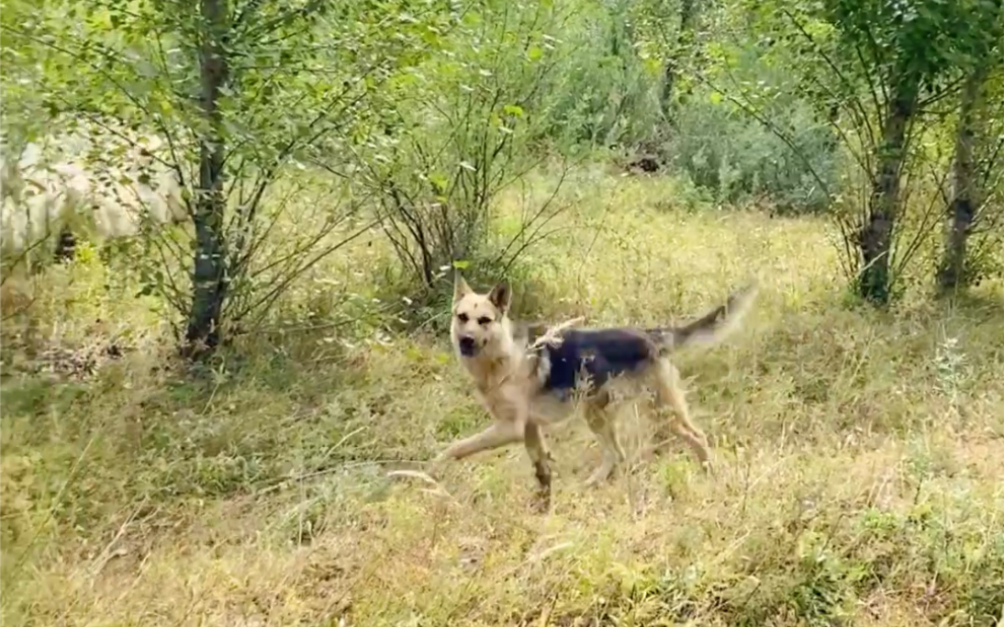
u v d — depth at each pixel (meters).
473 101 6.84
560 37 7.09
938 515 4.33
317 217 6.67
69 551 4.45
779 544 4.21
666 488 4.80
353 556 4.37
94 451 4.96
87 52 5.27
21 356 5.61
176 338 6.05
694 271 7.58
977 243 7.42
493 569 4.23
